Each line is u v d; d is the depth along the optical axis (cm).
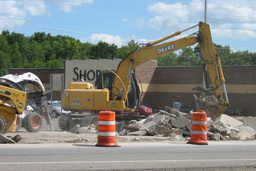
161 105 5950
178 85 5825
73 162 1011
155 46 2484
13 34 10931
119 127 2288
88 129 2053
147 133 1936
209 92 2488
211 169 988
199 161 1096
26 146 1319
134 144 1484
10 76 2173
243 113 5400
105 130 1354
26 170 892
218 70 2447
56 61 9719
